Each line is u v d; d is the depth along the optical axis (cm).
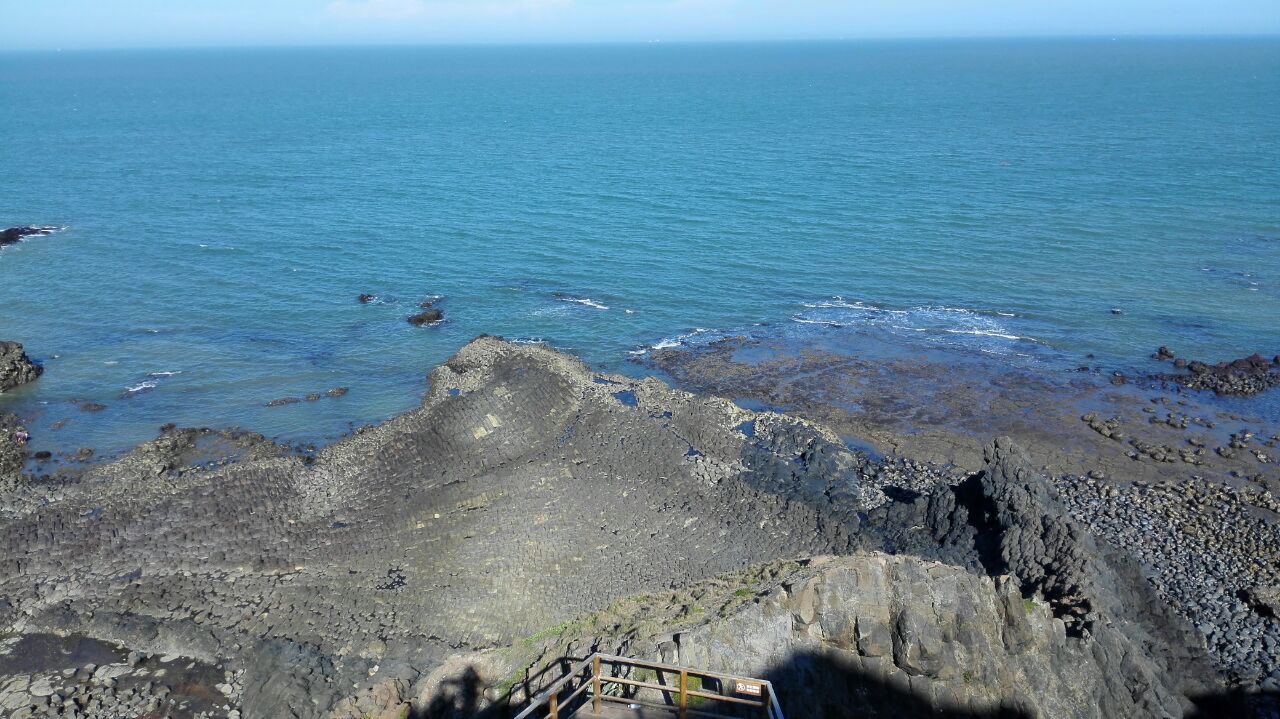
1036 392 6644
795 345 7469
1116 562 4309
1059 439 5997
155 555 4516
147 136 18112
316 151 16388
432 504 4928
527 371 6109
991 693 3005
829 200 11850
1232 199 11550
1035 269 9144
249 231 10600
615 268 9325
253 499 4925
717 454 5478
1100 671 3300
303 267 9369
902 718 2920
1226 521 5022
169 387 6738
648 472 5247
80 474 5531
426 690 3397
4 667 3850
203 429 6112
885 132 18250
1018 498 4484
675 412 5847
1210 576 4512
